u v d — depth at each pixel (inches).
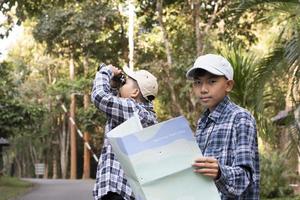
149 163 107.2
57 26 826.2
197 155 108.0
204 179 107.4
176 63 634.2
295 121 330.0
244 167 112.4
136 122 125.2
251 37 633.0
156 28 761.0
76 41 822.5
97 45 819.4
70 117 1411.2
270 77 328.5
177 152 107.8
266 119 360.8
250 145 115.3
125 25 796.6
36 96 1392.7
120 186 157.8
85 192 797.2
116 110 156.7
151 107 170.6
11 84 847.1
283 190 587.2
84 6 797.9
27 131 973.2
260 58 351.3
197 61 123.6
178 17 682.8
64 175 1537.9
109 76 165.5
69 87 1293.1
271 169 584.4
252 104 346.6
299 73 303.4
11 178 1052.5
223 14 621.3
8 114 831.7
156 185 106.9
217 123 121.0
